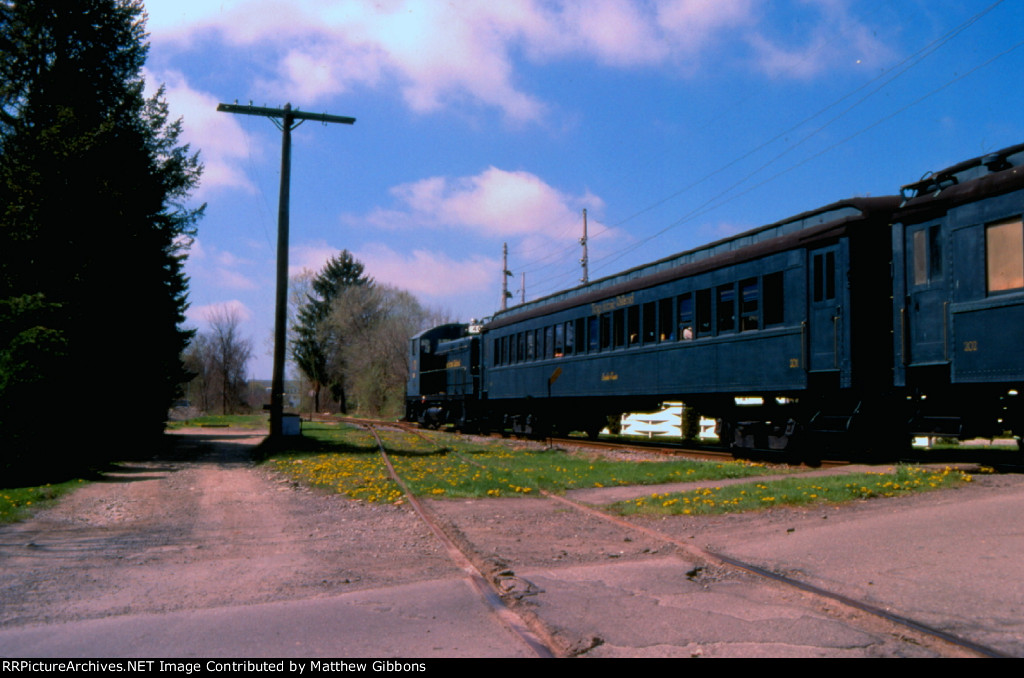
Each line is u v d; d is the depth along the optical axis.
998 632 4.23
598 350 19.91
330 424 41.94
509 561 6.41
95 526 8.66
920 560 5.95
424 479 12.61
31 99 18.98
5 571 6.26
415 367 36.91
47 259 16.77
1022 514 7.48
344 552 7.07
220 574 6.12
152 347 22.16
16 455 13.72
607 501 10.06
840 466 13.12
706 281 15.82
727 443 16.39
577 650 4.05
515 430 25.91
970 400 11.57
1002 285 10.49
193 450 21.84
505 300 54.09
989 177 10.73
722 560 6.21
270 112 21.48
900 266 12.14
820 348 12.91
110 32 20.31
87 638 4.38
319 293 81.38
